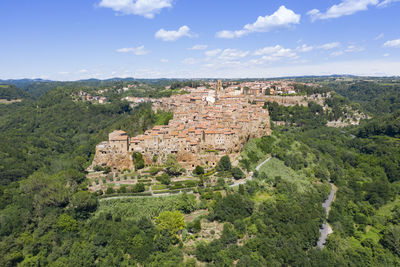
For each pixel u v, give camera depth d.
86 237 117.88
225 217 126.50
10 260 103.94
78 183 154.62
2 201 138.38
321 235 144.25
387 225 157.88
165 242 112.69
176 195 140.12
